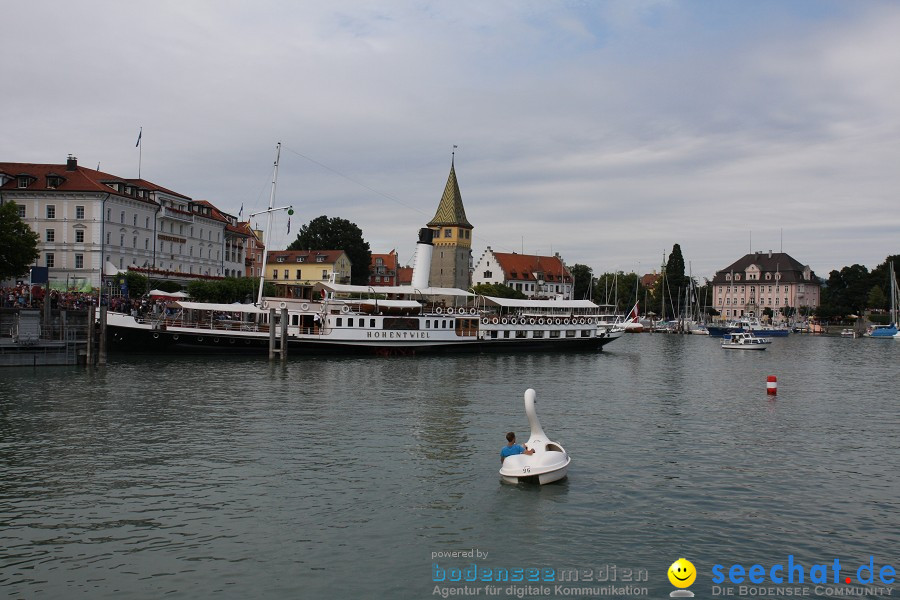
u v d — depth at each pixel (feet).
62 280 340.59
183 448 111.55
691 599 65.05
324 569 69.15
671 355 352.90
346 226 611.88
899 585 68.44
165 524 79.41
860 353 390.63
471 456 109.50
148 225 387.34
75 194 341.62
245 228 558.15
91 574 67.15
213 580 66.49
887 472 106.52
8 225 261.65
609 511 85.92
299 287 293.02
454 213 601.21
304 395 165.37
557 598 64.75
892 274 641.40
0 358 201.98
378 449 112.88
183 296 293.02
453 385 191.31
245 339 250.57
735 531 80.59
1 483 92.79
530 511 85.30
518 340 326.24
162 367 211.82
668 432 132.87
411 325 283.79
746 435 131.85
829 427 141.90
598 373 242.17
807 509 88.48
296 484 94.02
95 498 87.45
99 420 131.13
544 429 132.46
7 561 69.56
